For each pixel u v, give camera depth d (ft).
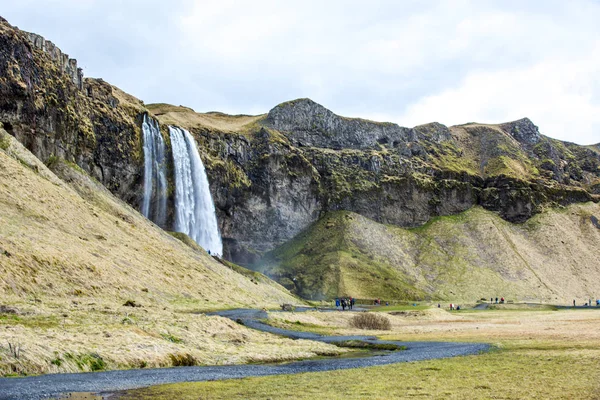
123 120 498.69
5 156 270.26
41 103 372.38
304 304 425.28
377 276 637.30
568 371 99.09
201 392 83.20
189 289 272.51
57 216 249.75
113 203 351.87
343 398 78.84
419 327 247.29
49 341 106.42
